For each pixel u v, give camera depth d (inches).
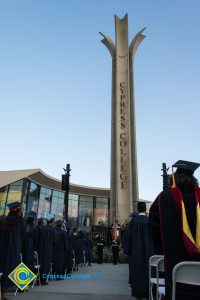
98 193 2449.6
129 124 1233.4
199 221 97.9
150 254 257.4
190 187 107.9
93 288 342.3
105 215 2267.5
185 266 92.6
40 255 367.2
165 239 101.0
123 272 544.7
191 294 90.8
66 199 753.6
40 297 275.3
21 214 285.4
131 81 1327.5
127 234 268.8
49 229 380.2
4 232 267.9
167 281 97.7
